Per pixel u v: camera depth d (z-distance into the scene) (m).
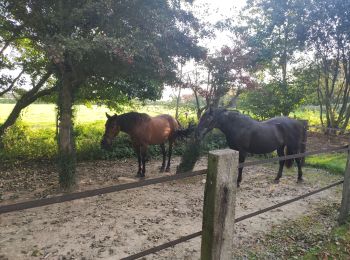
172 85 5.74
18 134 8.80
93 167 7.32
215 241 1.97
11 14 5.34
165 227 4.05
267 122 6.10
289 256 3.29
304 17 11.53
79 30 4.82
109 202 4.97
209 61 8.55
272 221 4.24
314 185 6.14
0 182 5.91
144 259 3.21
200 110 9.28
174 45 5.17
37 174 6.52
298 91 11.44
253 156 9.13
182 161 6.52
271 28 11.80
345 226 4.00
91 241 3.62
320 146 9.38
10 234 3.78
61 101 5.47
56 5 4.89
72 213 4.48
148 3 4.83
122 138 8.78
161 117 6.96
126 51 4.24
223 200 1.95
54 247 3.46
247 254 3.33
